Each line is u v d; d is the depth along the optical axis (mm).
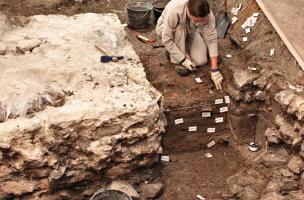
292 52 3904
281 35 4031
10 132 3174
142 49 4414
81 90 3586
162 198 3562
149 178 3631
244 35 4395
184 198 3561
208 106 3863
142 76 3785
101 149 3312
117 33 4391
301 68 3822
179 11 3840
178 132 3891
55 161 3291
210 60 4184
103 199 3256
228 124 3996
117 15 5055
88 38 4250
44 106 3422
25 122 3234
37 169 3287
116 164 3494
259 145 3918
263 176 3646
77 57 3949
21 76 3682
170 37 3990
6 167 3275
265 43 4195
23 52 4027
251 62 4062
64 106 3379
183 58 4043
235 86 3877
